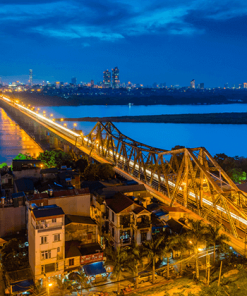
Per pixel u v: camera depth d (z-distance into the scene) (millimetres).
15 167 98562
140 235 65812
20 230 75562
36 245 55406
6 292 55406
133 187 87000
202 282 57000
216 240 58219
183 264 63719
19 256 62438
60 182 88625
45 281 56188
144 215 65875
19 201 75188
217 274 59156
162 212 79312
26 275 58219
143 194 86375
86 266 58969
